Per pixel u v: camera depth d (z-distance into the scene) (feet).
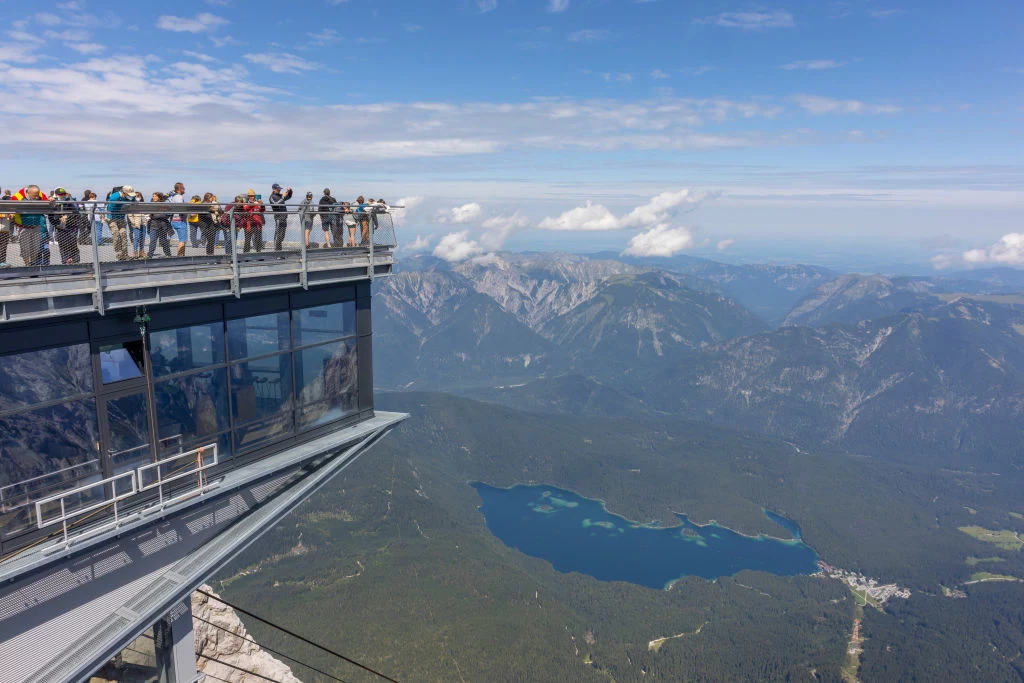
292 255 95.61
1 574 63.26
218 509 89.40
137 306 75.41
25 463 67.82
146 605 79.10
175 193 84.79
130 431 78.02
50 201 67.46
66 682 70.13
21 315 64.85
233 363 90.02
